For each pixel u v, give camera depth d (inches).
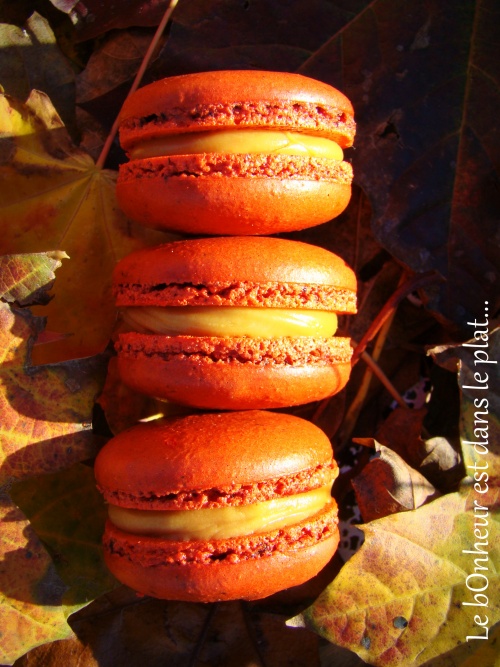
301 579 4.6
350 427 6.6
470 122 6.0
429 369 6.6
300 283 4.8
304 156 4.8
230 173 4.7
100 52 6.1
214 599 4.5
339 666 5.9
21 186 5.9
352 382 6.6
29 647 5.0
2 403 5.1
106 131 6.1
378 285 6.5
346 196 5.1
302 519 4.7
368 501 5.6
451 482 5.8
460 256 6.0
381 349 6.6
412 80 5.9
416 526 5.3
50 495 5.8
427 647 5.2
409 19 5.9
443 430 6.2
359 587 5.1
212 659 5.9
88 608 5.9
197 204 4.7
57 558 5.7
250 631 6.0
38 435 5.2
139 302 4.9
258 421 4.8
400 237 6.0
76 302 6.0
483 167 6.0
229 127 4.7
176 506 4.5
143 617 5.9
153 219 4.9
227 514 4.5
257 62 5.9
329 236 6.5
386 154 6.0
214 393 4.6
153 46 5.9
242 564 4.4
